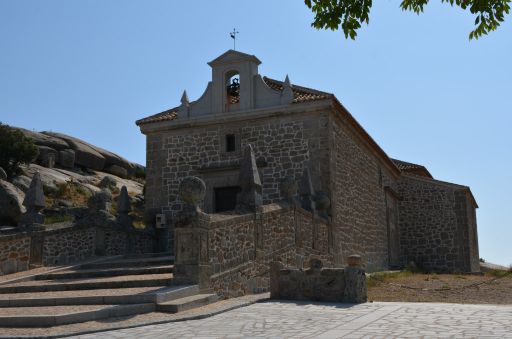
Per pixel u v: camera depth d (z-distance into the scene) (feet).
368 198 77.15
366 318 29.96
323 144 61.31
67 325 29.32
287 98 63.72
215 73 67.92
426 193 93.76
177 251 38.32
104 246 58.49
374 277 58.80
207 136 67.15
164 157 68.80
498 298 47.34
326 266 58.85
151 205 68.18
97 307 32.76
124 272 45.06
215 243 40.09
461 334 24.57
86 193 113.80
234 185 64.49
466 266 88.38
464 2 21.49
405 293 49.34
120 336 25.90
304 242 54.54
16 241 50.06
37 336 26.43
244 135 65.31
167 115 70.79
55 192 108.37
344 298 37.73
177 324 29.09
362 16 22.02
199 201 39.32
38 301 35.88
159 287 37.65
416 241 92.79
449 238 90.53
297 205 53.72
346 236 65.57
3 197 88.69
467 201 92.63
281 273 39.83
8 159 110.42
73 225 55.98
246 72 66.18
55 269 49.60
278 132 63.67
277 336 24.71
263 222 47.29
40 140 130.72
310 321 29.09
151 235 65.98
